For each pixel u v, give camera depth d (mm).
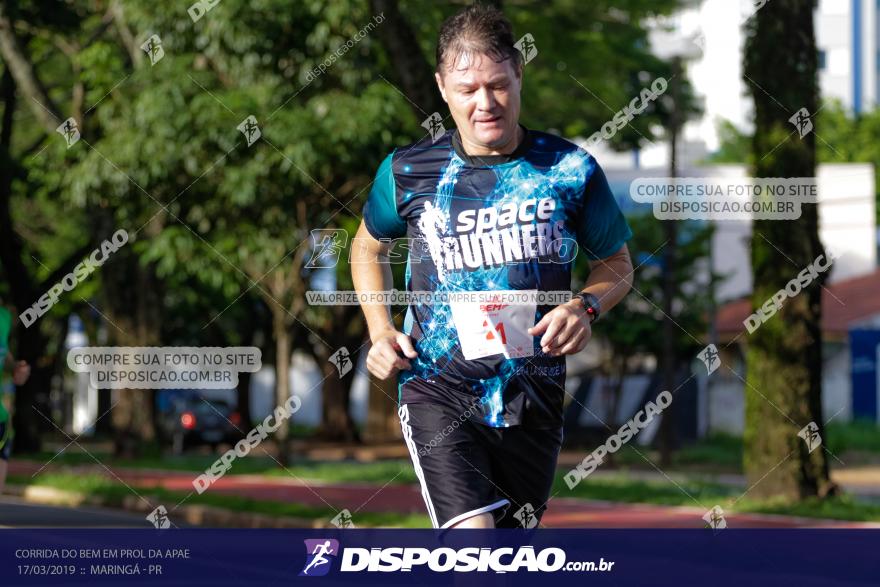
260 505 21422
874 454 41625
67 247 55969
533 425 6113
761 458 20578
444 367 6145
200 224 30062
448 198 6164
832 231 58594
